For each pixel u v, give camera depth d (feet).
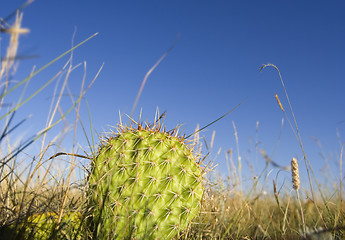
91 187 0.74
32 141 0.59
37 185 0.76
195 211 0.75
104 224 0.70
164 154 0.77
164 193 0.73
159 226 0.71
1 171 0.63
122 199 0.72
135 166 0.74
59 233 0.63
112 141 0.79
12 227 0.61
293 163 0.74
